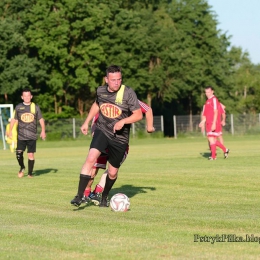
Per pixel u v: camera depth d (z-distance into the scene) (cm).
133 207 1880
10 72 9844
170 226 1481
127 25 11088
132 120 1767
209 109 3900
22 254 1173
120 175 2916
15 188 2500
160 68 11356
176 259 1109
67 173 3191
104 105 1780
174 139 10094
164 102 12612
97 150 1778
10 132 3061
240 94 16400
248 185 2434
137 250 1193
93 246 1237
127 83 11075
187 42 12438
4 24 9900
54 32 10262
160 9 12731
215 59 13062
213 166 3366
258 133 11212
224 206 1889
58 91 10656
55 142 9356
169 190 2323
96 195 1944
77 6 10369
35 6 10362
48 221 1605
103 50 10788
